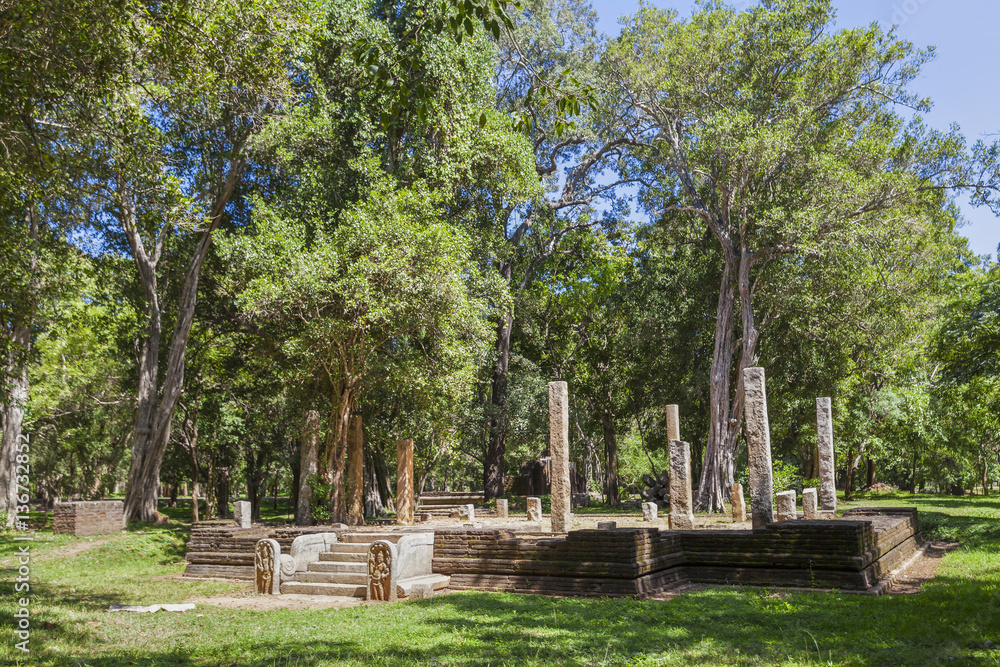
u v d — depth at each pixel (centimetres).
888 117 3269
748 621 930
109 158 1190
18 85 1052
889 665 688
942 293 3225
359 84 2678
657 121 3538
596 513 3155
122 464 4772
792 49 3200
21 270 1302
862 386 3869
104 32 1068
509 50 3791
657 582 1256
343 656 770
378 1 2933
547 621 960
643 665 716
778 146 2927
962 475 4716
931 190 3058
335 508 2250
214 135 2606
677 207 3609
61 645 803
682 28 3183
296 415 2831
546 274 4622
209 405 3934
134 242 2911
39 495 5475
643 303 4119
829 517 2030
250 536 1662
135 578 1681
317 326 2156
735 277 3491
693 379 3950
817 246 2958
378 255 2147
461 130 2656
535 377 4056
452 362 2400
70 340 2944
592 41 3825
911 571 1485
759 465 1495
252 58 1219
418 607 1113
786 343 3619
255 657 764
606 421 4491
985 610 935
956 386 2353
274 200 2820
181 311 2898
